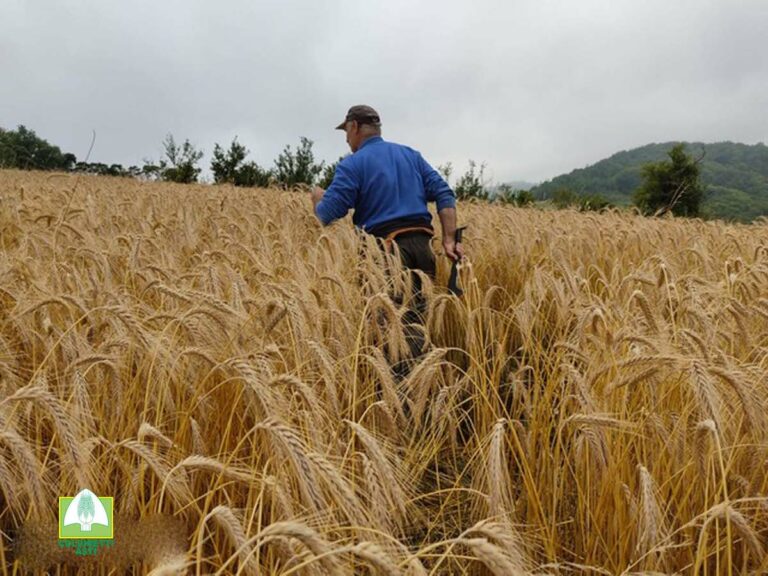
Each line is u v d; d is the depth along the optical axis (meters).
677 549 2.41
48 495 2.18
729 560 1.86
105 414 2.63
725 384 2.45
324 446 2.30
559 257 5.35
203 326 2.81
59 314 3.34
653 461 2.61
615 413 2.54
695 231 8.16
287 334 3.23
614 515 2.42
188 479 2.32
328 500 2.22
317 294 3.62
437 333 4.06
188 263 4.82
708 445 2.22
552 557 2.43
